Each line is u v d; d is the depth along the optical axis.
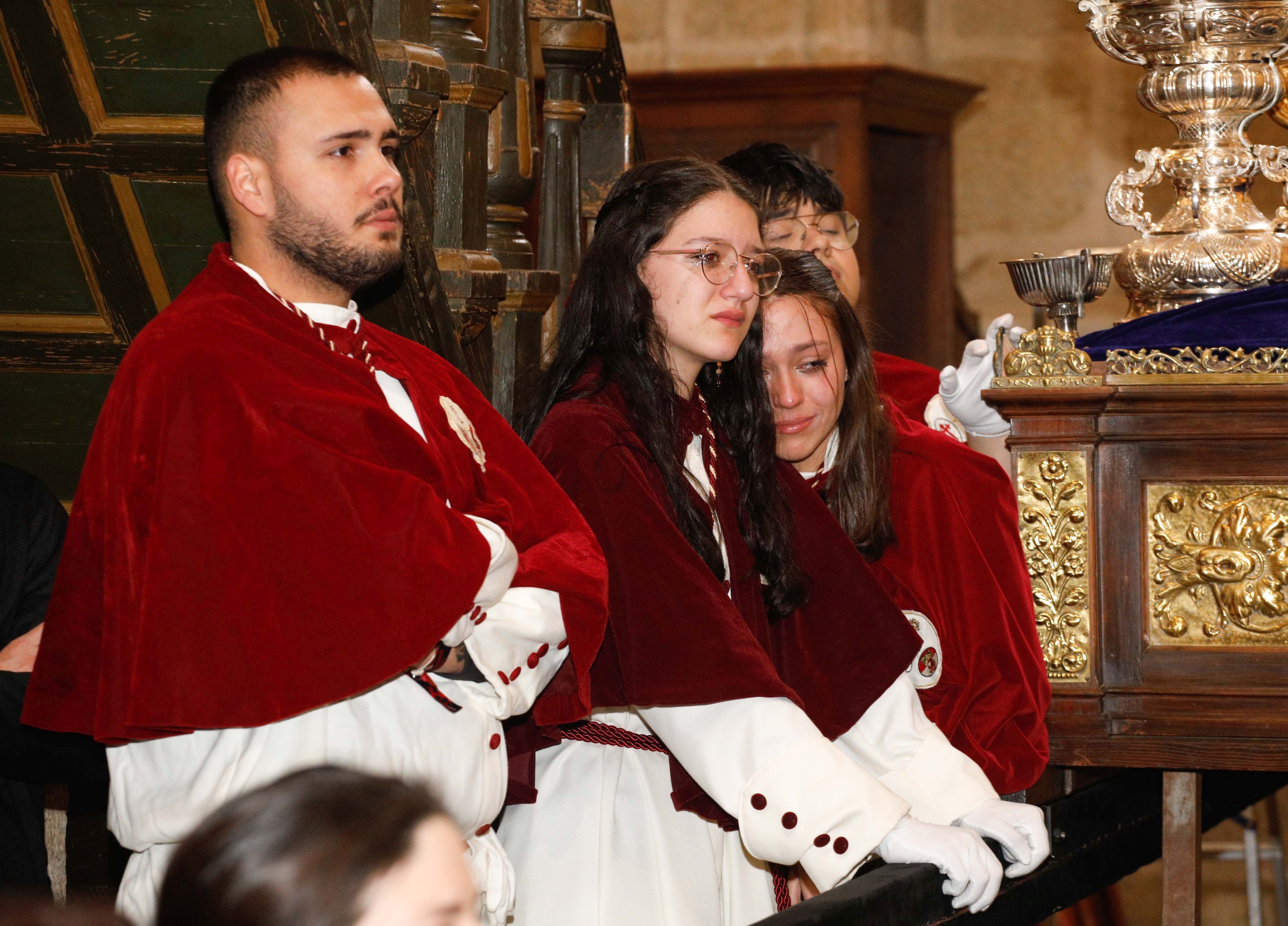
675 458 2.91
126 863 3.96
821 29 12.09
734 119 12.02
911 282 12.62
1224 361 3.40
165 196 3.25
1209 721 3.39
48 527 3.32
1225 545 3.40
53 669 2.45
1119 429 3.46
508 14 4.29
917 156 12.56
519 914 2.88
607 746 2.96
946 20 12.59
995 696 3.25
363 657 2.28
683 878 2.92
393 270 2.67
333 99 2.56
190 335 2.41
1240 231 3.91
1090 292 3.82
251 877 1.20
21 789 3.27
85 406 3.63
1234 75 3.89
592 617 2.63
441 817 1.30
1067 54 12.41
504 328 4.10
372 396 2.55
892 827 2.68
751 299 2.97
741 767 2.68
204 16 2.94
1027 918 3.16
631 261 2.97
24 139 3.15
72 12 2.96
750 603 3.03
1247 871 7.36
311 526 2.31
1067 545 3.48
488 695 2.55
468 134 3.76
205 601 2.28
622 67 4.90
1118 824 3.73
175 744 2.41
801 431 3.23
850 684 3.03
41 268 3.38
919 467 3.43
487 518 2.66
